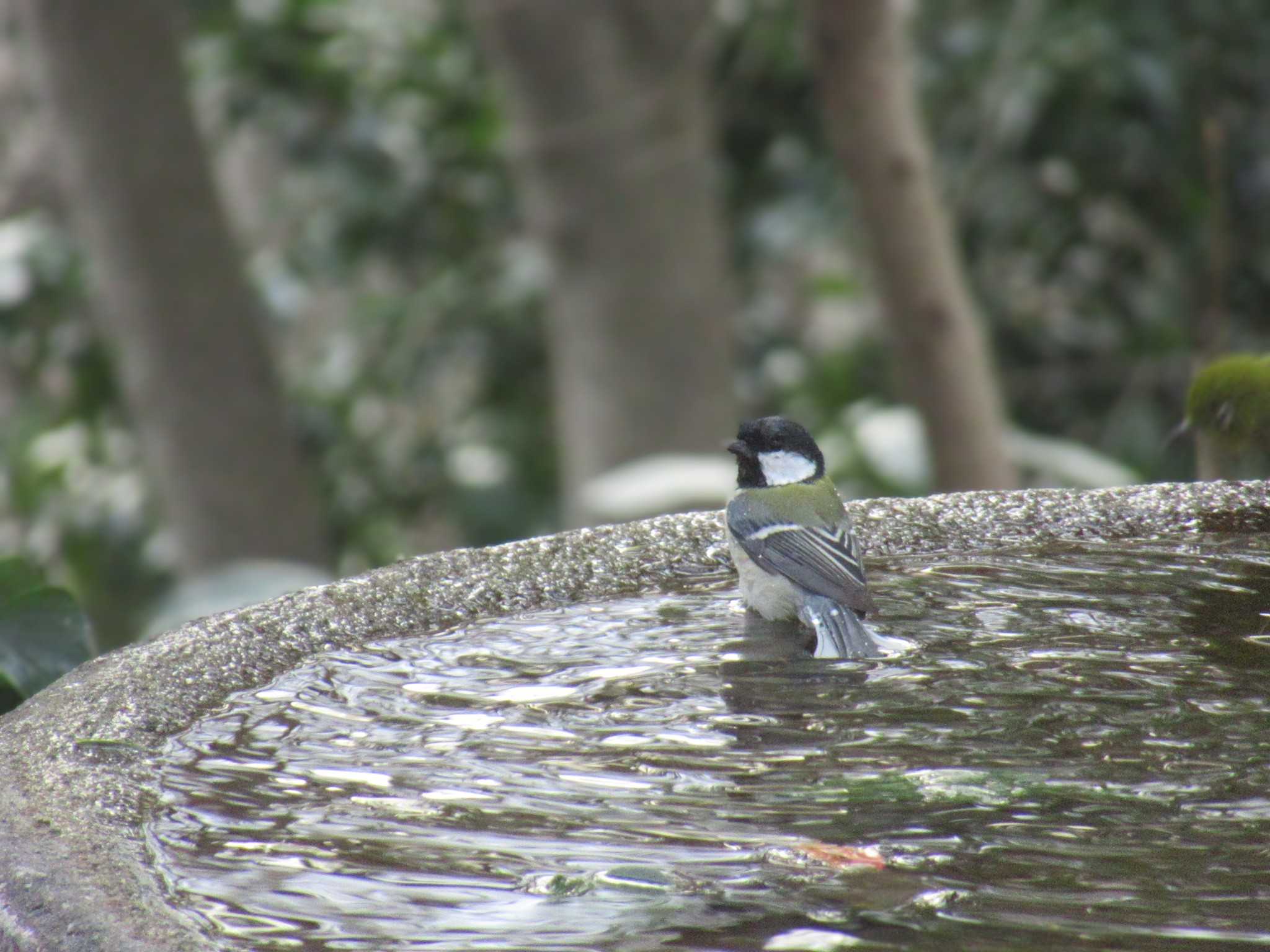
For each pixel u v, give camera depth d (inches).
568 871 122.9
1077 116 552.7
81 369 620.7
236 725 164.7
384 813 138.3
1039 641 199.8
